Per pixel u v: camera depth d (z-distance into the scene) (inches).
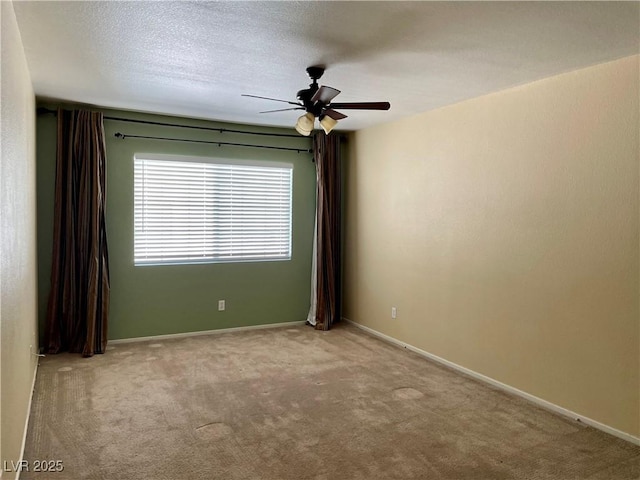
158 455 105.1
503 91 148.9
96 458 103.3
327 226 228.1
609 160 119.2
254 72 133.6
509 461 105.3
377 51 114.0
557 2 86.3
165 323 204.5
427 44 109.1
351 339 207.3
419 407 134.3
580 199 126.3
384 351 189.5
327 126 139.4
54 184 179.3
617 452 110.1
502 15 92.4
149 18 96.8
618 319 118.0
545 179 135.8
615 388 118.9
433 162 179.3
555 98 132.6
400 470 100.7
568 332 130.0
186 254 208.2
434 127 178.7
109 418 123.3
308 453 107.1
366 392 145.2
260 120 207.0
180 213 205.9
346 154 237.3
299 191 232.1
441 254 175.9
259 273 224.4
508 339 148.4
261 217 224.5
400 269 198.4
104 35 106.3
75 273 179.6
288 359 177.0
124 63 126.9
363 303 225.1
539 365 138.4
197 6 90.4
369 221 219.6
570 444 113.7
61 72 135.9
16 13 94.6
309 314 233.6
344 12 92.2
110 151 190.7
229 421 123.0
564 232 130.6
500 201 150.6
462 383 154.6
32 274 148.1
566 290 130.3
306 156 233.1
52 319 177.5
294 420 124.3
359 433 117.5
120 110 190.1
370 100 163.8
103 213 183.3
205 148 208.4
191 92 158.4
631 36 102.0
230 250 217.9
